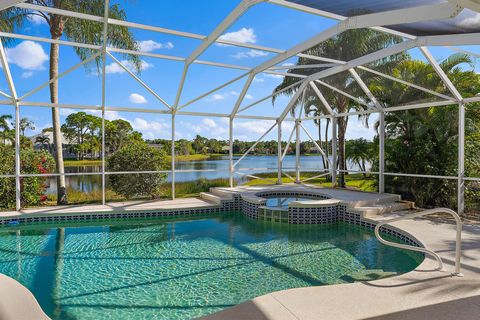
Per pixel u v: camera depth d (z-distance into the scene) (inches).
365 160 476.1
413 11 165.5
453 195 324.2
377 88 357.7
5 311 87.0
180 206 344.2
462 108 286.8
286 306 116.3
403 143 367.6
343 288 133.2
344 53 289.0
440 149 337.7
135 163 394.6
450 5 146.8
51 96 377.4
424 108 343.0
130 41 318.7
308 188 427.2
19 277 183.9
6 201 334.3
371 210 300.8
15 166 328.5
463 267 159.9
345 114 412.2
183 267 200.7
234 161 489.7
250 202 342.3
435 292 129.3
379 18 187.6
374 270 193.8
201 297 159.8
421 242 209.0
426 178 338.0
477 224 256.7
